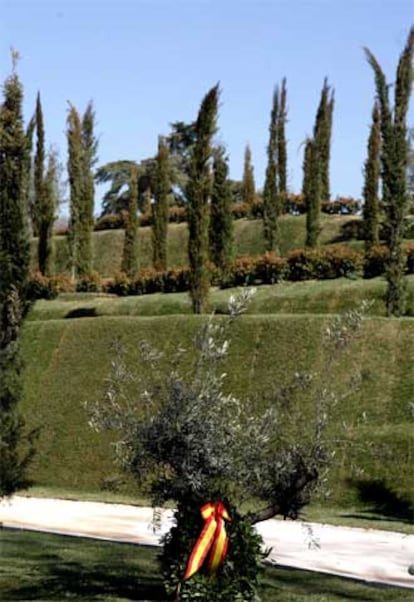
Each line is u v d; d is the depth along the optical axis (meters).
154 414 12.23
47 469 28.50
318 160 44.47
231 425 12.09
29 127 18.58
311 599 13.34
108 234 61.22
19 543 18.17
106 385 25.81
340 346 13.32
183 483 11.84
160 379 12.80
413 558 17.44
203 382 12.12
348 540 19.44
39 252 47.06
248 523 11.80
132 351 30.03
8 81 16.30
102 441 28.25
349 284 36.47
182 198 71.75
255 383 27.73
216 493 11.95
